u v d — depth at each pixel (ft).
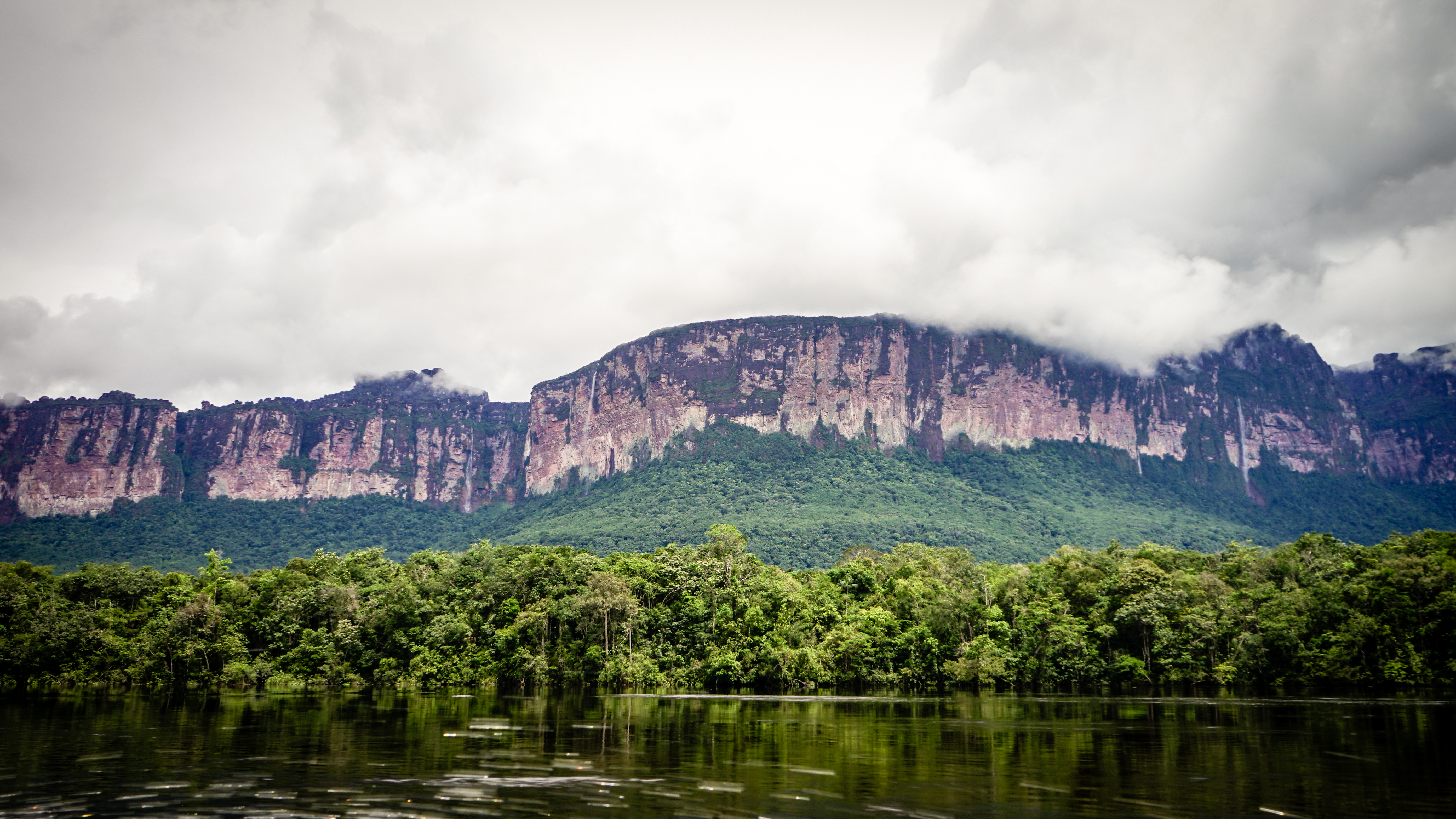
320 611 417.08
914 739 193.98
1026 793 131.75
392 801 122.11
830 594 446.19
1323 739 194.18
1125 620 397.19
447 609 419.54
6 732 199.93
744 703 303.07
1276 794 132.77
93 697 322.55
